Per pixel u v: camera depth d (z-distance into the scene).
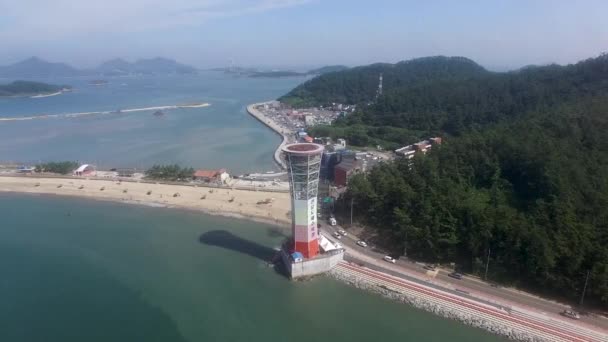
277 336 107.81
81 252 153.88
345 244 152.50
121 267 142.62
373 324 111.44
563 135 187.75
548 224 126.19
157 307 120.31
